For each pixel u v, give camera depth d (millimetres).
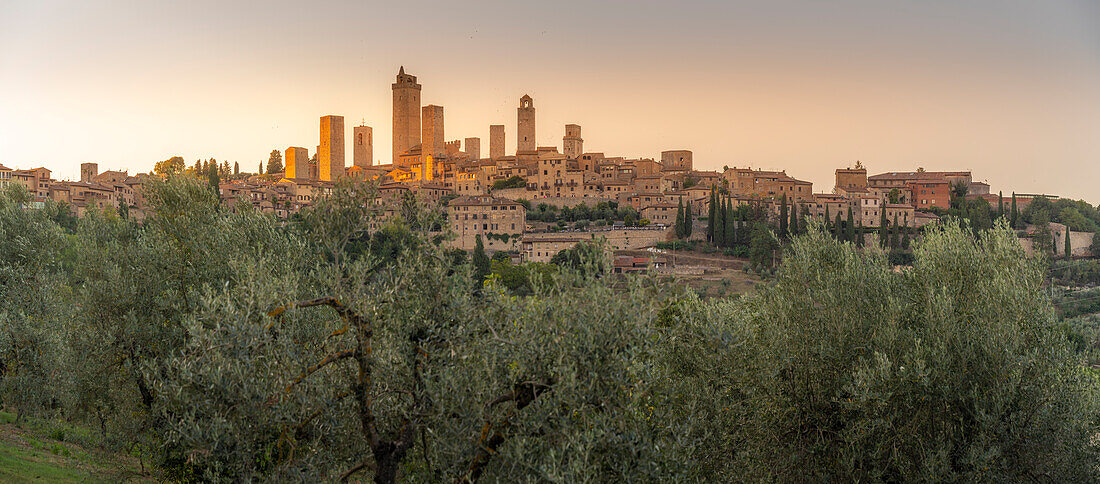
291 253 28422
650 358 19641
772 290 29672
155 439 24859
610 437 17859
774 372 24594
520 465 18000
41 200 155000
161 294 30250
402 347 19391
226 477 18688
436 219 21125
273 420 18516
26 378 33750
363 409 19359
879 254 29953
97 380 29922
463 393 18422
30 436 36094
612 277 20391
